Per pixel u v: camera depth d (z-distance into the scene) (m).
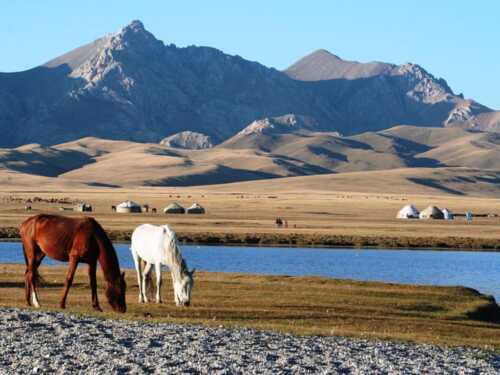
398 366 21.70
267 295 41.03
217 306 36.38
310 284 47.34
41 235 30.70
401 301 42.34
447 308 42.38
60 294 39.12
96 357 20.70
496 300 54.97
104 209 182.62
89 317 27.34
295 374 19.98
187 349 22.23
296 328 28.09
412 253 94.94
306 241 104.56
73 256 30.58
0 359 20.09
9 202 188.12
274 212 184.75
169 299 38.62
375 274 70.94
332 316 34.81
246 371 19.97
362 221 155.75
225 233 106.94
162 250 35.00
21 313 26.88
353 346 24.61
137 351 21.69
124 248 89.75
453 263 82.88
